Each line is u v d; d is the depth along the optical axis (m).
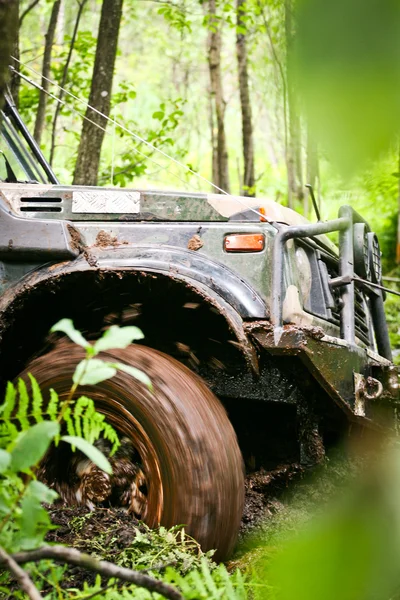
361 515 0.97
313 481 3.51
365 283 3.68
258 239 3.17
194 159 16.66
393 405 3.78
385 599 1.38
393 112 0.78
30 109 9.67
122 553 2.46
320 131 0.80
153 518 2.69
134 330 1.30
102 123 7.31
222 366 3.24
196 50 18.33
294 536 0.95
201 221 3.31
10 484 1.48
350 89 0.78
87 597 1.59
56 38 12.75
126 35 18.59
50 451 2.79
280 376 3.16
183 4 11.91
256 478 3.38
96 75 7.34
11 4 1.65
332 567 0.90
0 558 1.27
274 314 3.06
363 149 0.79
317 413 3.41
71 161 9.80
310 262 3.69
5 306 3.15
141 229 3.29
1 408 1.48
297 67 0.80
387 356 4.81
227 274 3.14
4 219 3.27
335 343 3.16
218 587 1.89
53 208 3.40
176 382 2.77
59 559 1.34
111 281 3.15
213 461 2.68
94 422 1.48
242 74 12.43
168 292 3.20
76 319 3.39
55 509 2.69
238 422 3.62
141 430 2.73
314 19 0.78
